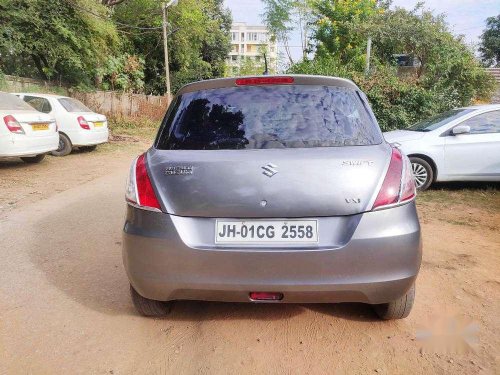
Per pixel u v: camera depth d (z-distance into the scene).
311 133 2.57
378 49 19.33
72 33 16.11
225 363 2.39
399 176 2.40
